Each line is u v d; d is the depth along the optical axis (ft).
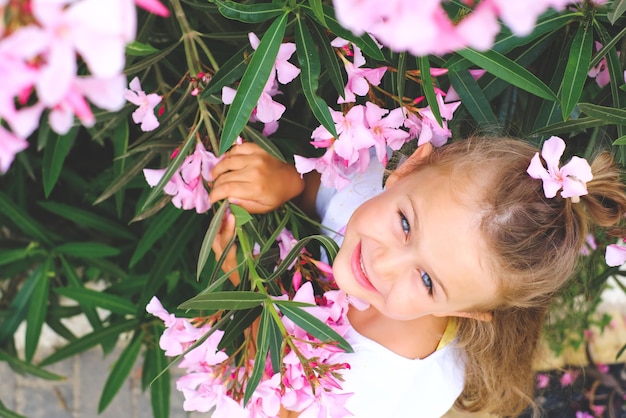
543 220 4.60
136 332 7.10
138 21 5.15
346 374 5.26
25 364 6.98
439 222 4.59
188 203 5.06
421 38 1.66
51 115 1.93
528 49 5.00
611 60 4.70
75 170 7.93
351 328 5.34
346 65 4.57
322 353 4.51
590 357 9.37
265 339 4.25
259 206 5.03
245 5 4.14
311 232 5.63
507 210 4.54
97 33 1.69
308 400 4.37
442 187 4.68
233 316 4.75
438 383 5.62
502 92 5.60
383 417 5.41
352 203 5.85
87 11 1.67
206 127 4.87
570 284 5.78
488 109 4.94
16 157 6.98
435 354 5.53
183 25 4.86
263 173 5.01
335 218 5.86
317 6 3.83
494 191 4.61
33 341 6.89
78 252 6.94
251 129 4.83
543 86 4.31
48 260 6.93
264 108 4.57
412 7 1.66
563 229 4.69
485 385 5.95
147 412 10.31
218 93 4.77
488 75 5.08
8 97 1.72
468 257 4.58
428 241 4.59
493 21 1.69
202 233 6.91
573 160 4.33
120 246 7.79
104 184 7.18
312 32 4.43
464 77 4.89
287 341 4.31
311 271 5.25
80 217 7.02
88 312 7.34
